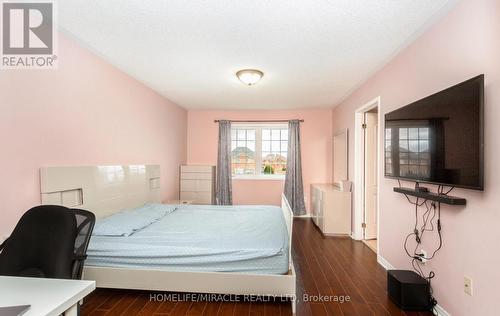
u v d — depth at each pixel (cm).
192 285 194
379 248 288
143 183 344
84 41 229
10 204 174
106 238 214
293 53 252
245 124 539
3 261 129
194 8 179
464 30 165
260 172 549
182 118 511
